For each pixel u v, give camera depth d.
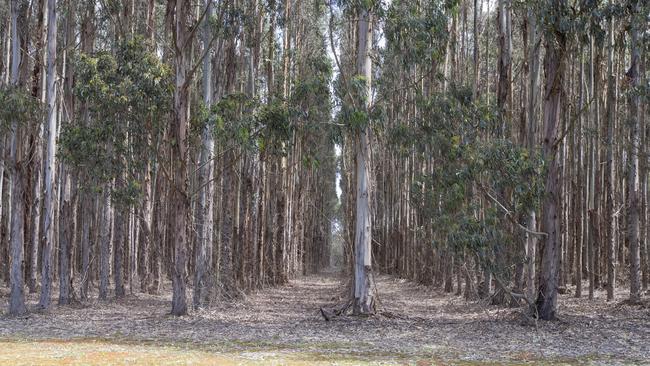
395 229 48.84
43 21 22.17
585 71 30.11
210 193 23.11
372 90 22.66
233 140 21.28
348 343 15.38
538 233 18.39
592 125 30.14
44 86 26.58
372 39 22.09
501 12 23.39
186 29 21.20
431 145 20.08
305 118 19.47
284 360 12.53
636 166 21.27
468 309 22.81
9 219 32.34
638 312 19.81
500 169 17.92
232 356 12.97
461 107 19.64
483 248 17.66
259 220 33.62
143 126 21.20
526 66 24.42
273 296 30.44
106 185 22.59
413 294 31.97
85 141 20.97
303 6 35.81
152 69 20.59
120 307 23.39
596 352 13.80
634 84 20.72
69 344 14.37
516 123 31.72
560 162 21.50
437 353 13.84
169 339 15.85
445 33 19.91
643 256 27.41
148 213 27.30
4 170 29.39
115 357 12.27
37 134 22.95
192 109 28.11
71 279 24.41
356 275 20.44
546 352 13.89
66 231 23.64
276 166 37.91
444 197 18.97
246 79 32.50
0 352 12.79
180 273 20.62
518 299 21.36
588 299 24.45
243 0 25.09
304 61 34.91
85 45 25.17
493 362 12.69
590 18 17.39
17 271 20.48
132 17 26.64
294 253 49.44
